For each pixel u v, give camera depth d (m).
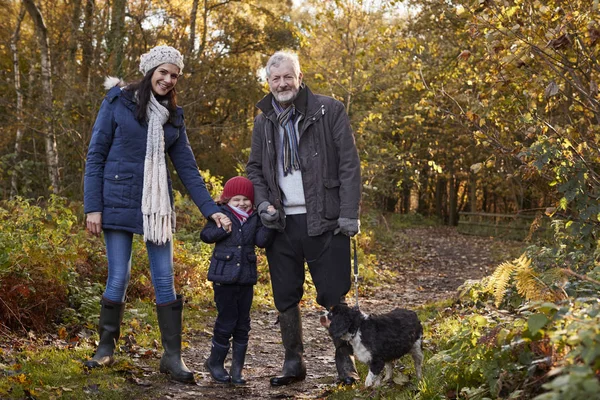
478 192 41.66
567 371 2.46
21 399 3.72
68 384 4.08
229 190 4.49
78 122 15.70
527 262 3.61
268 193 4.51
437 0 11.98
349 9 14.28
